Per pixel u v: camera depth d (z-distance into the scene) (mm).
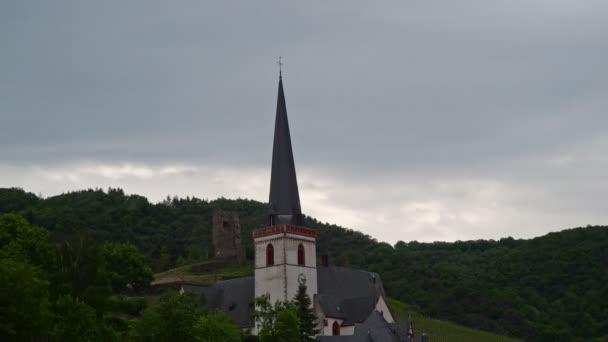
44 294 93125
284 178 147750
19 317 84938
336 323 145000
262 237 146125
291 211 146375
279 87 151250
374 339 127312
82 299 103688
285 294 141125
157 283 189000
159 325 100625
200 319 110938
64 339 92375
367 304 146000
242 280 155375
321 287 151125
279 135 149375
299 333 119750
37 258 117812
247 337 134875
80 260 107812
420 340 137125
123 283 172875
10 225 126188
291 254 143750
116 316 138750
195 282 194375
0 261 90375
